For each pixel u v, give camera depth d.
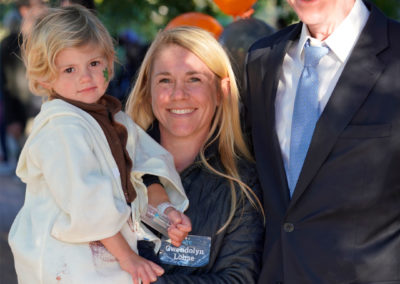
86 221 2.24
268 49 2.60
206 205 2.58
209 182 2.62
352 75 2.26
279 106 2.50
